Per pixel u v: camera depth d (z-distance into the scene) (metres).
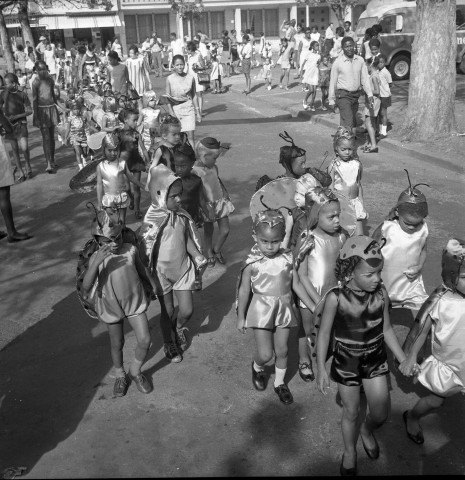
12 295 5.96
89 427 3.95
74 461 3.64
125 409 4.11
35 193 9.48
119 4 38.28
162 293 4.41
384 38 19.92
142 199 8.75
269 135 13.12
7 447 3.79
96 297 4.03
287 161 4.89
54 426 3.97
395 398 4.10
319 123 14.18
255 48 33.06
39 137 14.54
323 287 4.06
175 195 4.29
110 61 13.64
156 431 3.88
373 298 3.24
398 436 3.74
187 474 3.50
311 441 3.75
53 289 6.05
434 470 3.46
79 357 4.79
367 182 9.11
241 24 40.62
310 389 4.26
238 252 6.69
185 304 4.50
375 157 10.65
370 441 3.53
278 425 3.90
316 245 4.03
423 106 11.03
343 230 4.24
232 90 21.80
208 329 5.12
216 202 5.98
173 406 4.12
